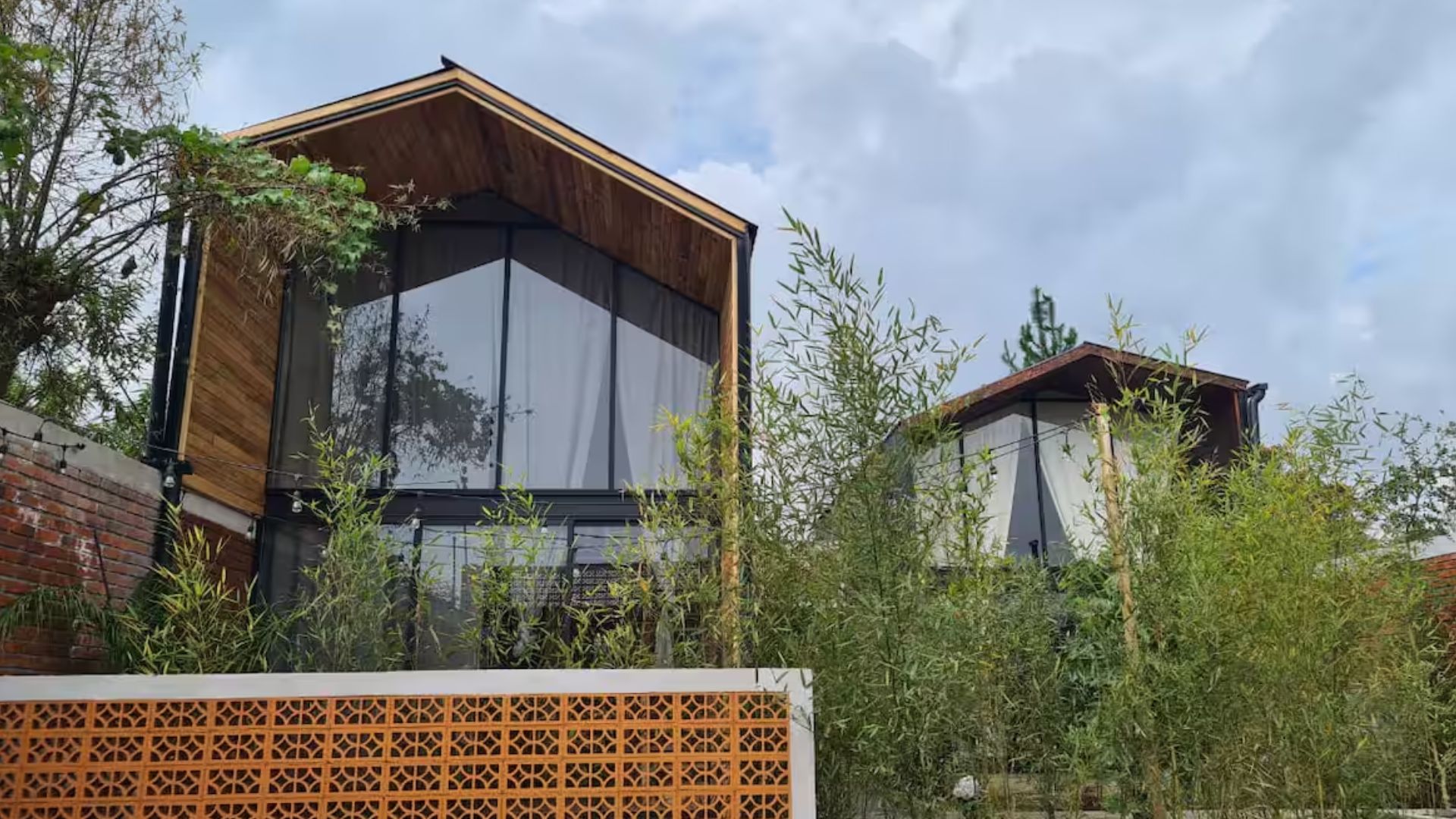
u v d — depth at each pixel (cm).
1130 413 439
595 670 402
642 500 506
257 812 383
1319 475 488
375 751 391
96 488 576
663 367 858
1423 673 493
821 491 411
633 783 394
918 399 405
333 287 734
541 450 829
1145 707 396
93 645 571
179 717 390
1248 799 407
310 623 525
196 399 677
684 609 463
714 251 768
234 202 641
